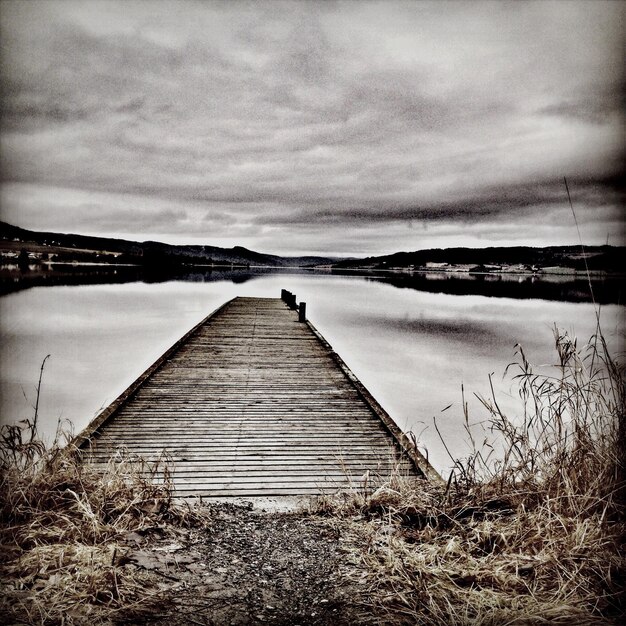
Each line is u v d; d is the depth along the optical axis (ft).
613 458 7.97
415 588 6.55
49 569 6.54
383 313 77.25
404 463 12.67
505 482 9.11
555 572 6.64
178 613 6.02
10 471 8.18
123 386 29.45
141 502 8.50
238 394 18.93
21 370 33.71
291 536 8.23
